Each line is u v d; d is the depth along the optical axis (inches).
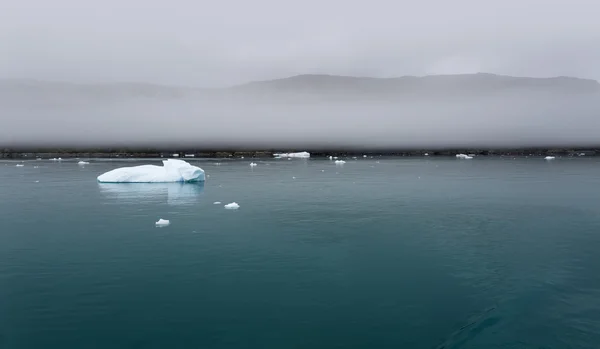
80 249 661.9
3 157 3919.8
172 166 1590.8
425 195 1258.6
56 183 1549.0
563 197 1205.1
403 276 543.5
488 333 396.8
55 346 372.5
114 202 1120.8
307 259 614.2
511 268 572.4
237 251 653.9
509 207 1040.8
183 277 538.9
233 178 1776.6
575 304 457.1
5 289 497.7
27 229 798.5
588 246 679.7
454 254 641.0
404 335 394.0
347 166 2586.1
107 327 406.0
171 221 870.4
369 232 776.9
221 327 406.9
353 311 442.6
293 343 378.9
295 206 1059.9
